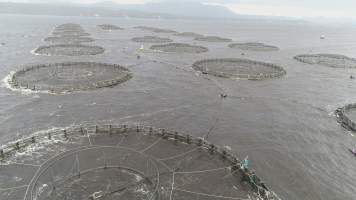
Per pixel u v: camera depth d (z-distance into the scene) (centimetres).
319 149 5075
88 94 7231
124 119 5850
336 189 3969
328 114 6869
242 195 3672
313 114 6812
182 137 5009
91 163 4181
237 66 11588
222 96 7669
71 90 7425
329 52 17788
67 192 3562
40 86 7619
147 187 3722
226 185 3844
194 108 6738
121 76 8944
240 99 7594
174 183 3828
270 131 5706
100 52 13088
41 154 4356
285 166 4466
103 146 4662
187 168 4172
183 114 6322
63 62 10488
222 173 4091
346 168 4509
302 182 4081
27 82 7950
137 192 3625
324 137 5562
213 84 8838
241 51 16150
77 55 12188
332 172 4381
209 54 14362
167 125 5700
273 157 4712
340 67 12669
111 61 11325
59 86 7669
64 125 5406
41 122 5497
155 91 7838
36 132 5081
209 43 19050
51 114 5891
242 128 5769
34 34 19225
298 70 11700
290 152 4912
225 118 6241
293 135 5591
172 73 9925
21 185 3647
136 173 3997
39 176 3834
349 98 8269
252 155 4734
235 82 9194
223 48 16950
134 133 5153
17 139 4812
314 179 4172
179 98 7388
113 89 7756
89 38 17962
